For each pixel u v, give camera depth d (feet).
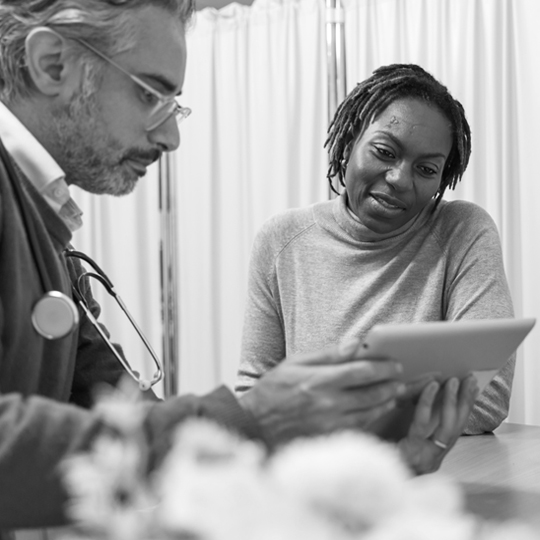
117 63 3.32
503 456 4.00
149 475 2.06
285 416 2.51
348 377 2.51
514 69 8.48
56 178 3.36
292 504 1.03
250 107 9.96
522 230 8.27
